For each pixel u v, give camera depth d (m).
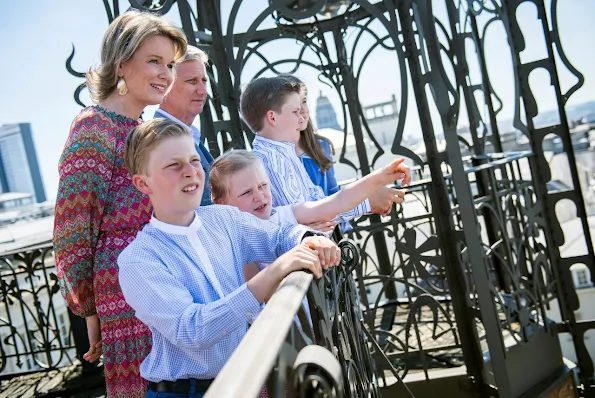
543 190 4.68
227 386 0.74
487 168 4.00
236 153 2.24
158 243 1.59
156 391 1.60
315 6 3.63
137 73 2.04
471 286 4.11
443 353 4.39
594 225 18.67
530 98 4.67
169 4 3.71
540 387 4.11
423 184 3.99
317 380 0.95
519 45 4.67
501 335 3.75
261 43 5.73
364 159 6.03
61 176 1.92
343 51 5.93
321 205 2.09
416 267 4.13
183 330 1.43
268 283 1.42
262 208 2.21
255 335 0.91
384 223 4.22
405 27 3.88
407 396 4.05
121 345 1.94
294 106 2.52
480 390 3.94
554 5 4.54
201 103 2.72
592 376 4.54
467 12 5.28
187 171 1.60
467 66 5.21
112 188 1.97
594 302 15.61
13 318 8.67
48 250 4.90
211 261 1.65
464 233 3.74
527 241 4.51
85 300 1.97
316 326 1.40
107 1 3.91
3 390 4.62
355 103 5.99
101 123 1.96
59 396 4.39
